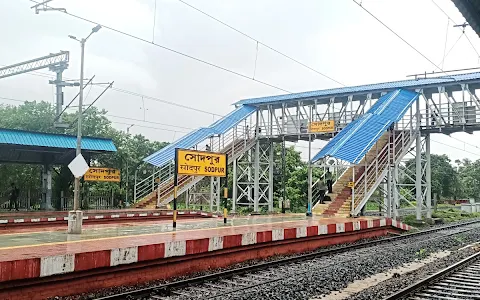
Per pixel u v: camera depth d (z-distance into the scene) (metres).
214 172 17.98
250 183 37.38
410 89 31.58
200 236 13.23
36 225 20.44
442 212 42.66
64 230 15.10
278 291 9.84
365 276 12.03
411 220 32.03
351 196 27.83
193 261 12.10
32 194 34.75
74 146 26.61
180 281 10.20
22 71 32.59
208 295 9.41
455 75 31.44
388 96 30.27
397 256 15.30
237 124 34.50
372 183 28.08
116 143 41.12
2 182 35.59
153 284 10.72
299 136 35.12
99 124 40.81
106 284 9.94
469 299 8.94
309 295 9.64
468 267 12.74
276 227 16.80
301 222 19.83
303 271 12.24
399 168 31.84
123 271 10.31
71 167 14.02
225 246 12.96
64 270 9.02
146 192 37.22
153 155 31.11
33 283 8.61
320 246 17.64
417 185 31.41
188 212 27.95
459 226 29.45
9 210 30.52
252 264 13.69
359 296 9.44
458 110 29.77
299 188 47.59
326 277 11.38
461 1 7.60
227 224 18.27
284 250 15.66
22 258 8.57
